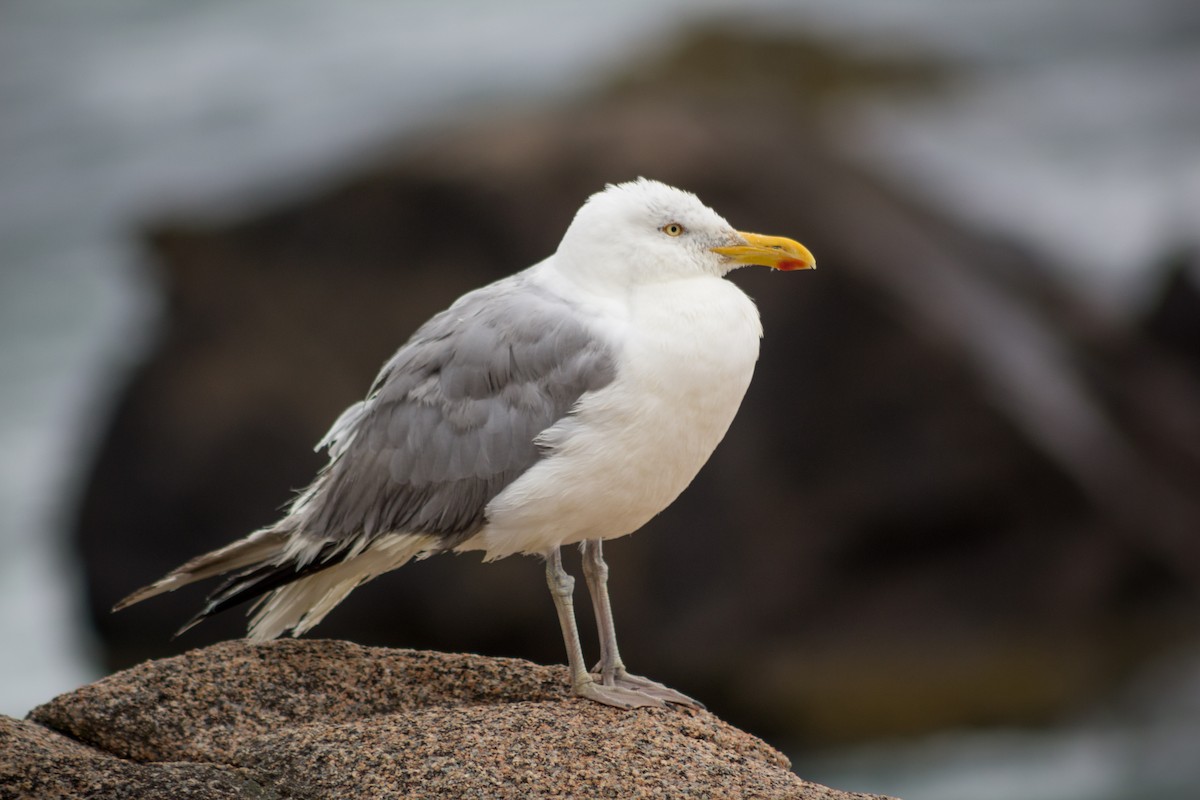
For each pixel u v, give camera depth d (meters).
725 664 16.97
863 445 17.58
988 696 17.00
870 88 28.56
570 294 7.60
